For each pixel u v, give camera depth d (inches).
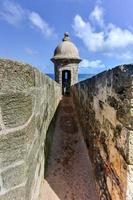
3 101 38.5
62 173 96.9
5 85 38.8
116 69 57.0
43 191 81.2
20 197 42.4
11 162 40.3
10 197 40.5
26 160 43.7
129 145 46.8
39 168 72.5
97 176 85.0
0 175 38.6
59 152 121.8
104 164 72.4
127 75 48.0
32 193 54.6
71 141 141.9
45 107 96.6
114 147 58.8
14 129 40.4
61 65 525.3
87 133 125.8
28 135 46.1
